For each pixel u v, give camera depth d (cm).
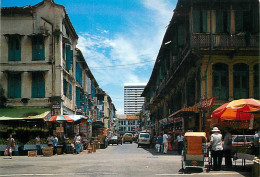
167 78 3731
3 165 1553
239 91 2352
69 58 3180
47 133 2758
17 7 2877
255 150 1298
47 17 2922
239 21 2383
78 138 2645
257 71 2350
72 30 3441
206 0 2373
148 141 4075
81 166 1466
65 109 3112
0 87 2870
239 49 2302
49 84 2873
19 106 2862
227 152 1398
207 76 2336
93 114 4906
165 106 4494
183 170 1271
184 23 2666
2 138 2425
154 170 1301
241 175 1146
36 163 1658
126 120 14712
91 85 5231
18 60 2889
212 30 2366
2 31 2908
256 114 1484
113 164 1548
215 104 2323
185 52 2678
